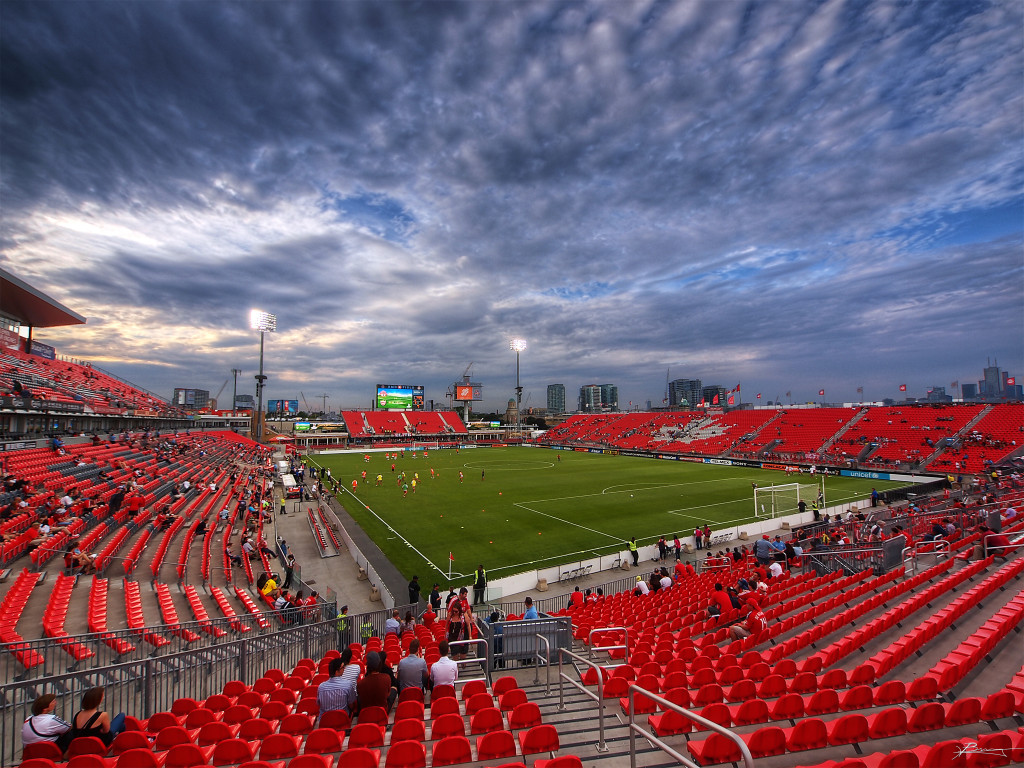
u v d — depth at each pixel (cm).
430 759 692
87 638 1258
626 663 1097
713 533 3216
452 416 14600
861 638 1171
